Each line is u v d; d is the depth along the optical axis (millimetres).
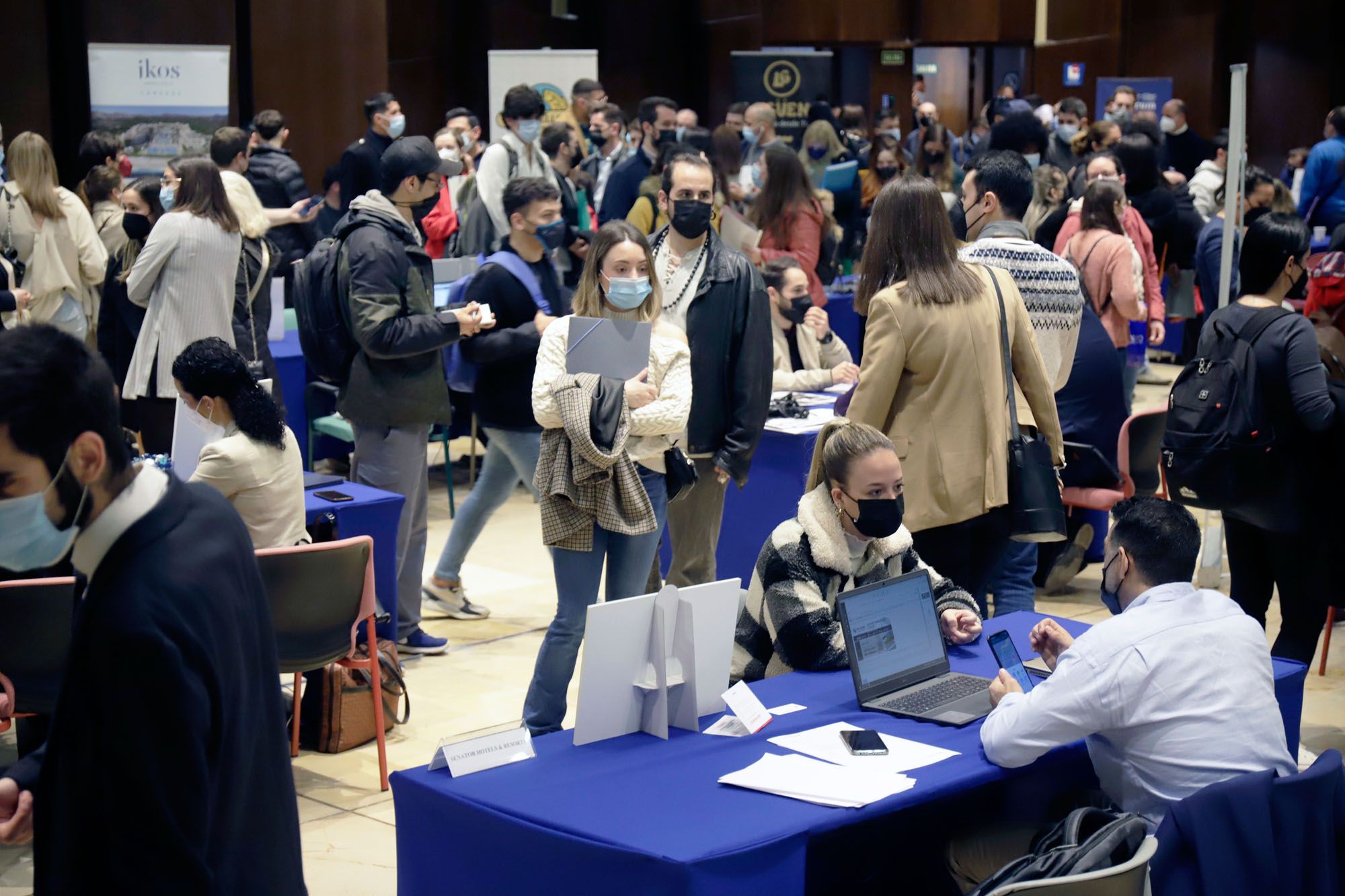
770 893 2281
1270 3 16656
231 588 1720
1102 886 2189
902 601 3115
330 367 4758
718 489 4500
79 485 1609
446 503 7293
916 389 3654
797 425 5285
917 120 15320
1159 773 2605
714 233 4395
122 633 1588
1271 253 3975
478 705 4570
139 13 9875
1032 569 4266
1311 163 10047
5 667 3357
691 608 2771
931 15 17000
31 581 3301
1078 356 5555
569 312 4824
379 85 10836
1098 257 6707
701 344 4316
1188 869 2426
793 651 3154
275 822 1843
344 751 4180
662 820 2350
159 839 1600
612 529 3574
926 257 3637
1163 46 17000
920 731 2809
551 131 8648
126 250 5789
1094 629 2668
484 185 7809
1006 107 13578
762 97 12359
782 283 6070
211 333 5574
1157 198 8305
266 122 8203
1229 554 4359
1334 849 2529
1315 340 3904
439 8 13859
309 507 4477
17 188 6438
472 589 5906
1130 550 2730
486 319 4578
